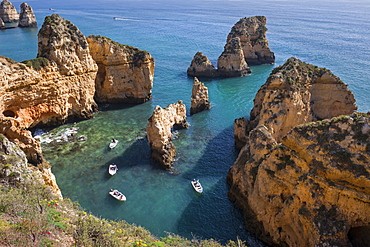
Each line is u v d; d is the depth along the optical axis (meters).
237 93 86.81
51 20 61.50
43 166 38.03
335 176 27.59
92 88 69.75
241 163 43.09
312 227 27.89
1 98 50.44
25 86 54.78
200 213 40.38
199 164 51.72
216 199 43.12
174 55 125.06
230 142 59.25
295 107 51.47
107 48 71.56
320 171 28.33
